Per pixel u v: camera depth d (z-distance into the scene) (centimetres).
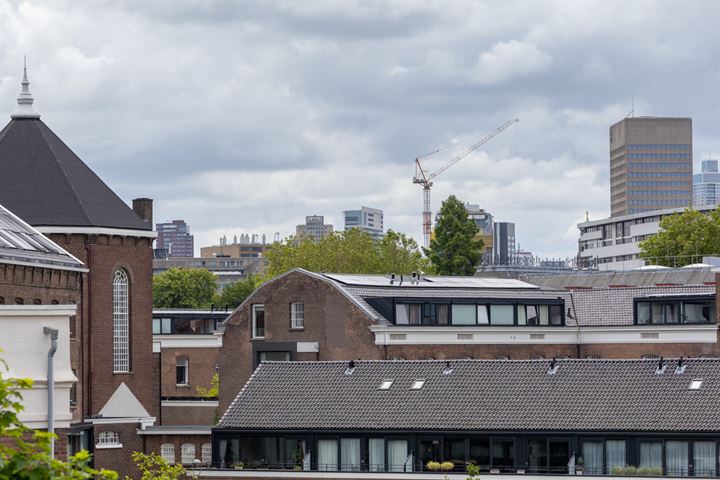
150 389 13325
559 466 10006
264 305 13862
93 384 12862
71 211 12838
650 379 10269
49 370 6838
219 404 14038
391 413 10444
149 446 13062
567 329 14250
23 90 13300
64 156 13250
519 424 10112
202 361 16788
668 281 18062
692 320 13888
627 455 9856
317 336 13588
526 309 14125
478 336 13738
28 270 9731
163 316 17000
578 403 10194
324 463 10438
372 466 10344
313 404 10650
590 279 19400
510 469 10094
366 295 13638
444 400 10481
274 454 10538
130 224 13238
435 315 13712
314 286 13638
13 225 10419
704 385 10100
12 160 13038
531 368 10650
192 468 10988
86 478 3341
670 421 9831
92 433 12675
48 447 3419
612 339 14138
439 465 10144
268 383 10962
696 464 9719
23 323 6819
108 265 13012
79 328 12725
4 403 3475
